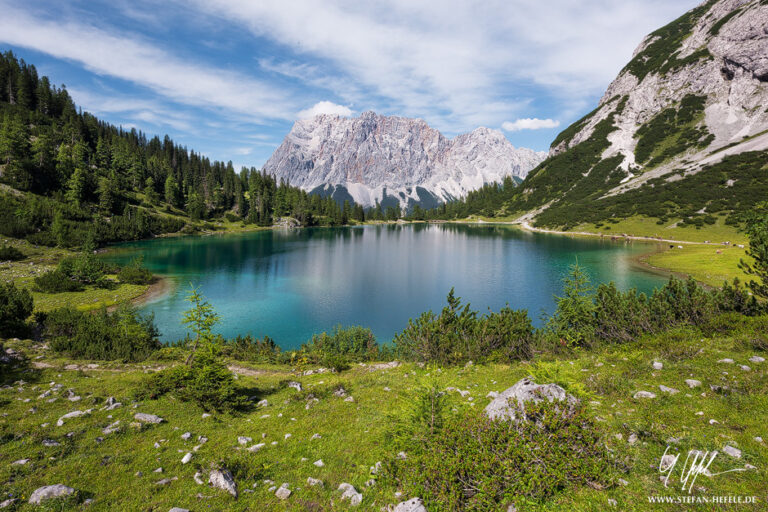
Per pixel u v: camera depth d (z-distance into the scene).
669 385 12.27
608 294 23.45
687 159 177.38
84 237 99.94
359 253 113.19
